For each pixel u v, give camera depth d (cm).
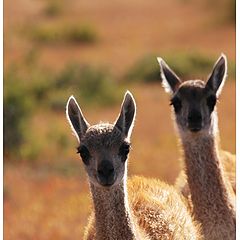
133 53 5359
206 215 1566
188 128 1580
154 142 2950
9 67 3919
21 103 2958
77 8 7594
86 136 1302
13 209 2134
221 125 3116
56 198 2250
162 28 6284
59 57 5316
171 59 4725
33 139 2952
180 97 1614
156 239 1360
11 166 2664
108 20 6912
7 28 6106
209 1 6838
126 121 1325
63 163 2698
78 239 1959
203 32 5869
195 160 1592
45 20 6988
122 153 1292
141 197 1414
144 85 4397
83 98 4009
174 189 1563
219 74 1620
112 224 1297
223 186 1576
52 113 3731
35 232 1981
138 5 7550
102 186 1269
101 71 4362
